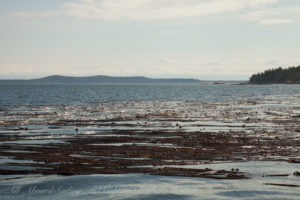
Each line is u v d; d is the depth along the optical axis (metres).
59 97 98.56
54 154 20.27
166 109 56.06
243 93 131.25
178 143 24.42
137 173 15.83
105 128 33.09
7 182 14.38
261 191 13.16
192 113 48.69
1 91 144.12
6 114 47.84
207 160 18.77
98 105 66.81
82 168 16.75
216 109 55.75
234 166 17.27
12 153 20.48
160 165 17.50
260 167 17.05
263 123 36.66
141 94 121.88
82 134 29.09
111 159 18.88
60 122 38.22
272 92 141.12
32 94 116.94
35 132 30.30
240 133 29.23
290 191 13.20
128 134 29.08
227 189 13.43
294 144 23.78
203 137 27.20
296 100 82.44
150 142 24.88
